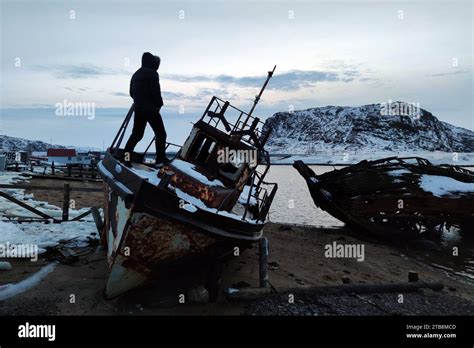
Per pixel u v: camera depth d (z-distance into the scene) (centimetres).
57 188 1159
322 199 1706
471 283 1083
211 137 755
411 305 755
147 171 773
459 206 1562
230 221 649
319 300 726
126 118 788
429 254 1481
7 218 1120
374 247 1479
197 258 646
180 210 575
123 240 565
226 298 674
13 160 4356
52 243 873
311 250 1273
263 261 722
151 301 629
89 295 639
